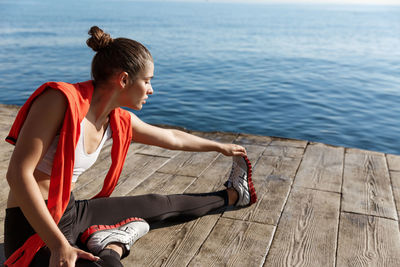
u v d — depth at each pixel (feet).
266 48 79.56
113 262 5.09
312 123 26.71
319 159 11.19
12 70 45.65
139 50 4.92
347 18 301.84
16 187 4.27
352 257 6.52
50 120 4.47
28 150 4.33
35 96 4.56
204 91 36.35
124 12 293.84
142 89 5.05
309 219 7.73
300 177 9.86
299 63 58.03
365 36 123.75
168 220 7.27
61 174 4.69
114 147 5.82
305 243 6.89
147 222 6.71
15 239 4.95
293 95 35.14
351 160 11.16
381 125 26.32
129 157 11.13
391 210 8.21
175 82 40.57
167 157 11.18
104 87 5.04
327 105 31.55
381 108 30.73
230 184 8.01
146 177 9.71
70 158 4.70
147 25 151.33
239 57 63.77
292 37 111.55
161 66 52.29
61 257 4.30
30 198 4.28
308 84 40.34
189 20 201.46
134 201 6.61
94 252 5.58
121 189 8.96
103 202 6.31
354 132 24.90
